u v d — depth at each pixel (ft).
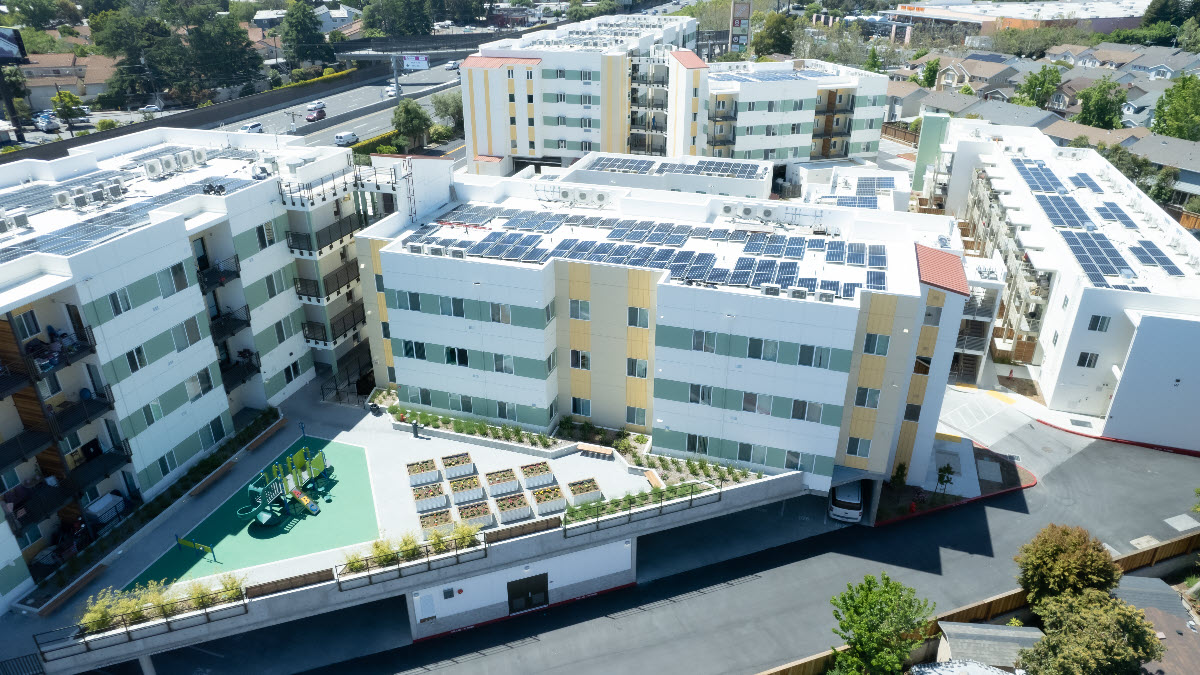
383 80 568.41
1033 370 214.07
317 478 152.05
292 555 134.41
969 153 295.69
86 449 140.67
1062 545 132.67
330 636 135.85
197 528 140.97
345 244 186.50
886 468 150.30
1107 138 383.45
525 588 138.92
